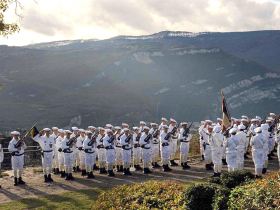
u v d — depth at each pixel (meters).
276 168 21.80
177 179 19.61
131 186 15.15
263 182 11.42
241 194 11.27
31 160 30.27
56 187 18.53
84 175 21.70
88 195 16.75
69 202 15.67
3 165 29.28
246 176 12.98
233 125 24.44
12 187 18.66
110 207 13.60
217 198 11.62
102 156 22.25
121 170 22.88
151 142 23.34
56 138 22.78
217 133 19.42
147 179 19.97
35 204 15.47
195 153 30.12
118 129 23.41
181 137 22.80
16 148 19.12
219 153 19.45
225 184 13.19
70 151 20.30
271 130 23.47
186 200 12.45
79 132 22.98
